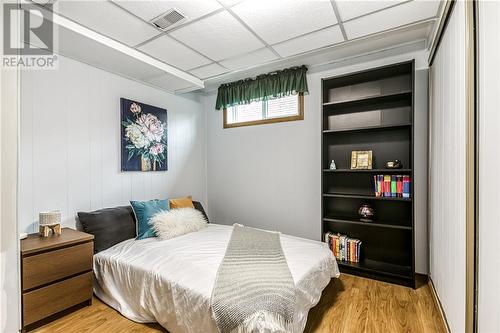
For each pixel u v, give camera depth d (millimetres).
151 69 2832
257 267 1773
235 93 3705
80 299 2043
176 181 3686
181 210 2889
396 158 2697
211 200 4156
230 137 3934
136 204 2752
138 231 2652
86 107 2631
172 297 1664
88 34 2121
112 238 2465
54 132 2379
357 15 2012
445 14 1701
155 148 3348
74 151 2527
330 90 3100
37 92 2268
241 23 2094
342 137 3006
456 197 1539
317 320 1901
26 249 1755
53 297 1879
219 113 4055
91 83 2678
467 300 1226
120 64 2686
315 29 2213
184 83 3295
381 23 2135
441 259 1954
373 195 2748
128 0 1764
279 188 3486
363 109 2893
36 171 2258
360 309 2047
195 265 1854
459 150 1479
